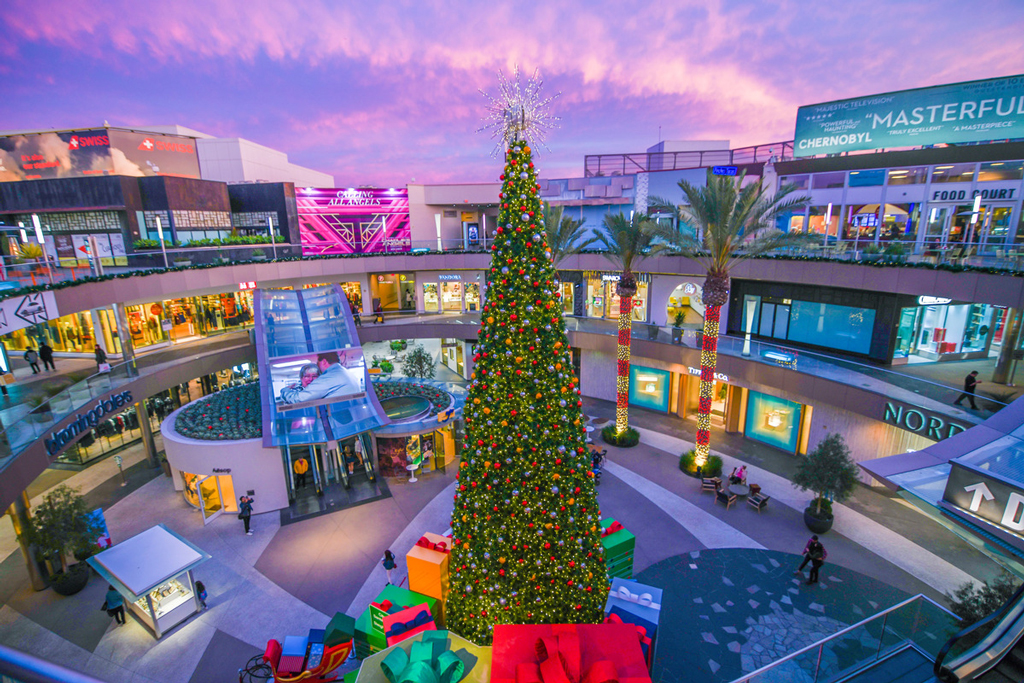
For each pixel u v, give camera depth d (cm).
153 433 2655
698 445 2239
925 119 2595
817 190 2978
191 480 2055
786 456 2400
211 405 2355
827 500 1802
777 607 1481
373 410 2297
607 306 3494
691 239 2238
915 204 2647
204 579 1670
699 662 1306
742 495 2002
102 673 1334
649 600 1166
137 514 2047
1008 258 1781
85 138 3575
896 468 1070
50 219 3119
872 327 2341
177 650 1402
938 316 2319
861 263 2150
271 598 1584
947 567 1627
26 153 3616
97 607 1566
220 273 2853
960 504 803
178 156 3994
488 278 972
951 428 1627
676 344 2698
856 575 1598
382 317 3631
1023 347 1983
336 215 4041
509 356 935
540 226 941
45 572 1656
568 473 973
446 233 4391
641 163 4288
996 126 2425
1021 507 723
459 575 1046
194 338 3088
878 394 1875
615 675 509
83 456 2498
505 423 948
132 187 3102
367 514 2022
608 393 3209
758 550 1728
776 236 2072
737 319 2967
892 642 911
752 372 2362
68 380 2319
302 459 2256
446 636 590
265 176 4772
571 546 978
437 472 2350
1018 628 425
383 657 580
